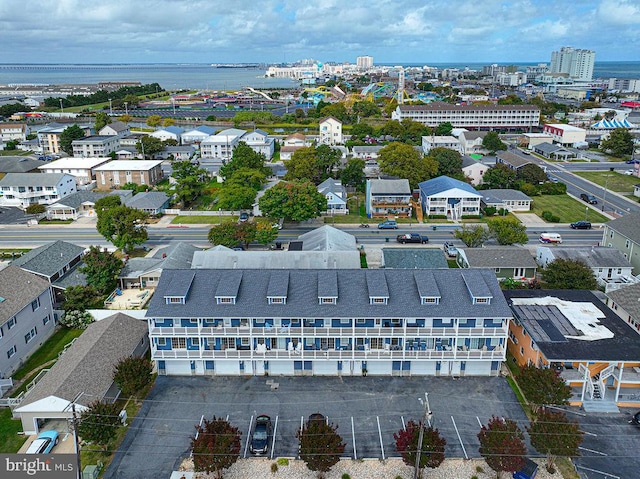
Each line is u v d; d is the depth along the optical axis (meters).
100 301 71.62
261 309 53.53
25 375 55.69
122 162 145.38
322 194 107.81
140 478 41.66
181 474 41.97
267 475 41.97
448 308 53.53
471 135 179.62
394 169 128.38
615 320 56.81
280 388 53.06
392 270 58.00
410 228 104.00
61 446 45.16
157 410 49.66
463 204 109.94
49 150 185.75
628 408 49.88
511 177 130.50
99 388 48.81
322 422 42.28
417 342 54.81
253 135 177.50
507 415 48.94
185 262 77.88
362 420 48.25
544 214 109.50
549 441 40.97
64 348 60.28
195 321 54.00
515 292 63.91
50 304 64.31
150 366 51.03
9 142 191.12
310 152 138.88
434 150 144.62
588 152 180.62
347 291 55.56
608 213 113.12
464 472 42.25
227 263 70.44
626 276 76.31
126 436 46.19
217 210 117.38
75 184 130.38
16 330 56.94
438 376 55.16
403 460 41.66
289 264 70.25
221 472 41.84
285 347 55.12
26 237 100.62
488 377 55.06
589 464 43.16
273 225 100.31
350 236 84.56
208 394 52.12
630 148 171.75
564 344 51.66
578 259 77.25
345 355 53.72
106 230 87.25
